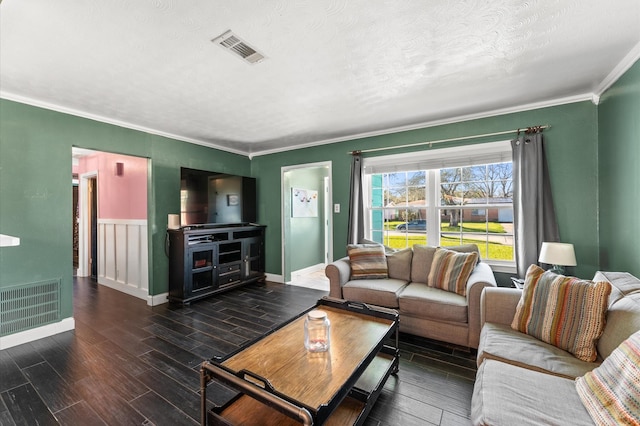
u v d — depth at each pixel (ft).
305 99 9.23
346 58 6.81
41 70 7.21
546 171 9.45
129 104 9.53
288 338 5.82
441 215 11.78
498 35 5.94
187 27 5.59
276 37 5.95
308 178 19.02
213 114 10.57
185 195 12.73
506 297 6.47
